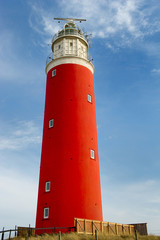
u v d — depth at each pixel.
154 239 23.25
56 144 29.11
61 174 27.42
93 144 30.47
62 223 25.17
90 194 27.44
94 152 30.27
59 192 26.67
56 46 36.34
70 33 36.53
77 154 28.42
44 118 32.56
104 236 21.38
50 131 30.33
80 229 22.34
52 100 31.91
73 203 26.08
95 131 31.98
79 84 32.22
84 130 30.08
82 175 27.69
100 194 29.31
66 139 28.94
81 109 30.97
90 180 28.12
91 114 31.94
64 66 33.00
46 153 29.61
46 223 25.98
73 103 30.81
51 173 28.08
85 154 28.97
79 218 23.27
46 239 21.20
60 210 25.81
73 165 27.77
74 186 26.86
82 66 33.62
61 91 31.61
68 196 26.34
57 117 30.42
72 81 32.03
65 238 20.16
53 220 25.66
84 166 28.27
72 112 30.31
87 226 23.16
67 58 33.50
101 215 28.31
